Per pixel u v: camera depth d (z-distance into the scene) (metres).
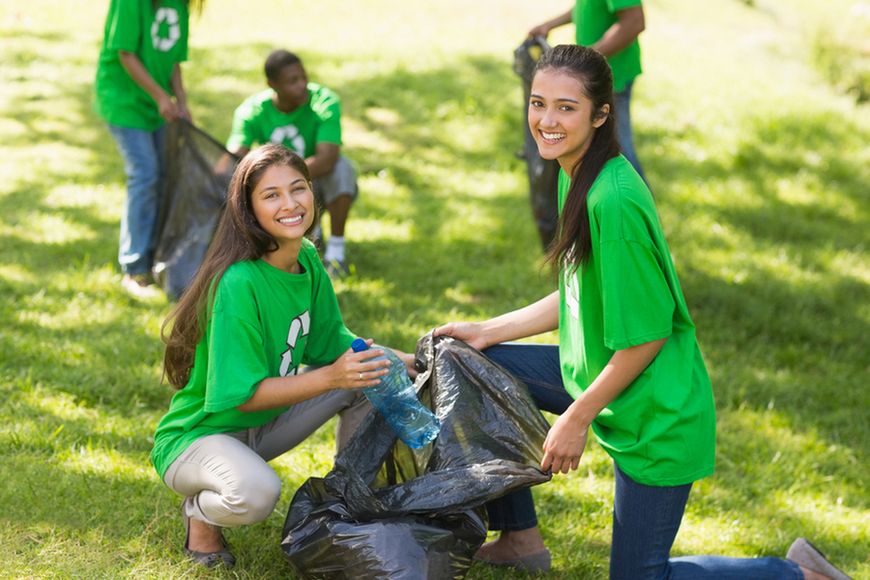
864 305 6.73
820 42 11.93
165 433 3.31
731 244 7.35
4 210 6.72
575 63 2.85
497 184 7.98
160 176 5.79
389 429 3.24
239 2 12.02
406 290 6.11
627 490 3.03
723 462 4.62
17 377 4.59
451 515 3.05
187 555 3.36
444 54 10.55
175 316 3.18
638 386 2.95
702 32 13.31
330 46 10.67
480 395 3.25
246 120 5.81
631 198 2.81
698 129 9.20
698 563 3.13
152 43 5.63
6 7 11.29
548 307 3.46
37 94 8.93
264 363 3.15
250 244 3.12
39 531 3.43
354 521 3.02
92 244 6.29
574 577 3.57
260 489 3.10
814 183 8.56
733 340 6.05
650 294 2.84
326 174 5.91
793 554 3.23
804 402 5.43
